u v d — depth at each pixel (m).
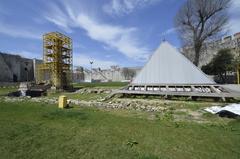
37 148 3.95
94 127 5.61
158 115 7.89
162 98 13.51
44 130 5.21
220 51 27.84
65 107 9.92
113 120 6.61
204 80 13.82
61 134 4.88
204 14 30.33
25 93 20.70
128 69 58.62
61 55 26.50
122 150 3.85
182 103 11.10
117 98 14.31
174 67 15.13
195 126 5.88
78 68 65.50
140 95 14.96
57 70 25.56
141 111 8.95
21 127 5.46
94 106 10.46
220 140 4.54
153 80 15.45
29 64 51.41
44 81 27.20
